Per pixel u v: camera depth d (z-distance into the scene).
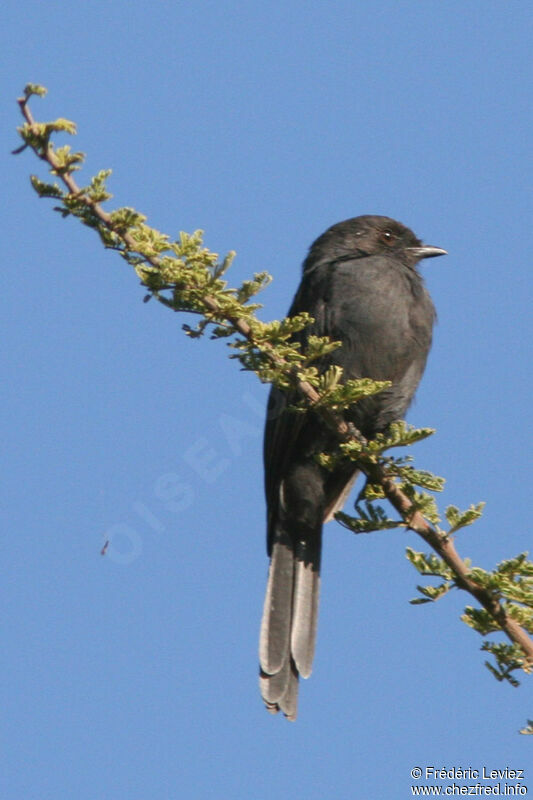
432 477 9.29
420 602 8.92
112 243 8.77
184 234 8.82
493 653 8.66
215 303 8.83
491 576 8.64
